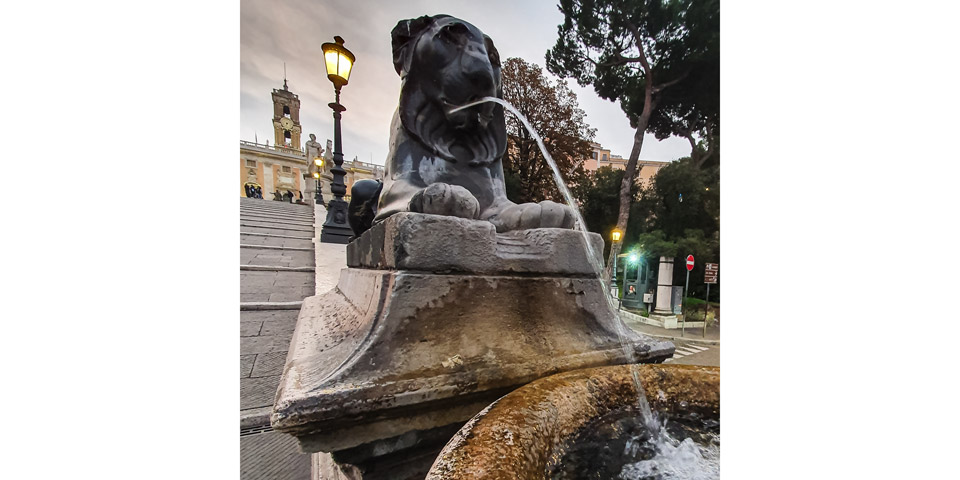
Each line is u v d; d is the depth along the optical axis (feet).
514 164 28.84
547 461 2.13
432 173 5.10
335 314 4.89
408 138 5.16
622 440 2.75
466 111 5.09
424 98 5.15
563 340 3.87
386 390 2.69
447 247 3.31
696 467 2.62
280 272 13.23
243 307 9.83
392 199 4.73
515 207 4.51
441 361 3.07
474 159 5.49
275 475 4.66
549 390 2.64
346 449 2.68
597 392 2.95
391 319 2.99
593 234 4.40
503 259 3.67
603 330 4.25
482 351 3.32
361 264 4.75
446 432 3.09
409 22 5.33
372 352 2.86
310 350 3.45
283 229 21.16
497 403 2.34
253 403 6.11
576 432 2.61
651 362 4.36
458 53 4.99
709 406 3.26
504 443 1.80
